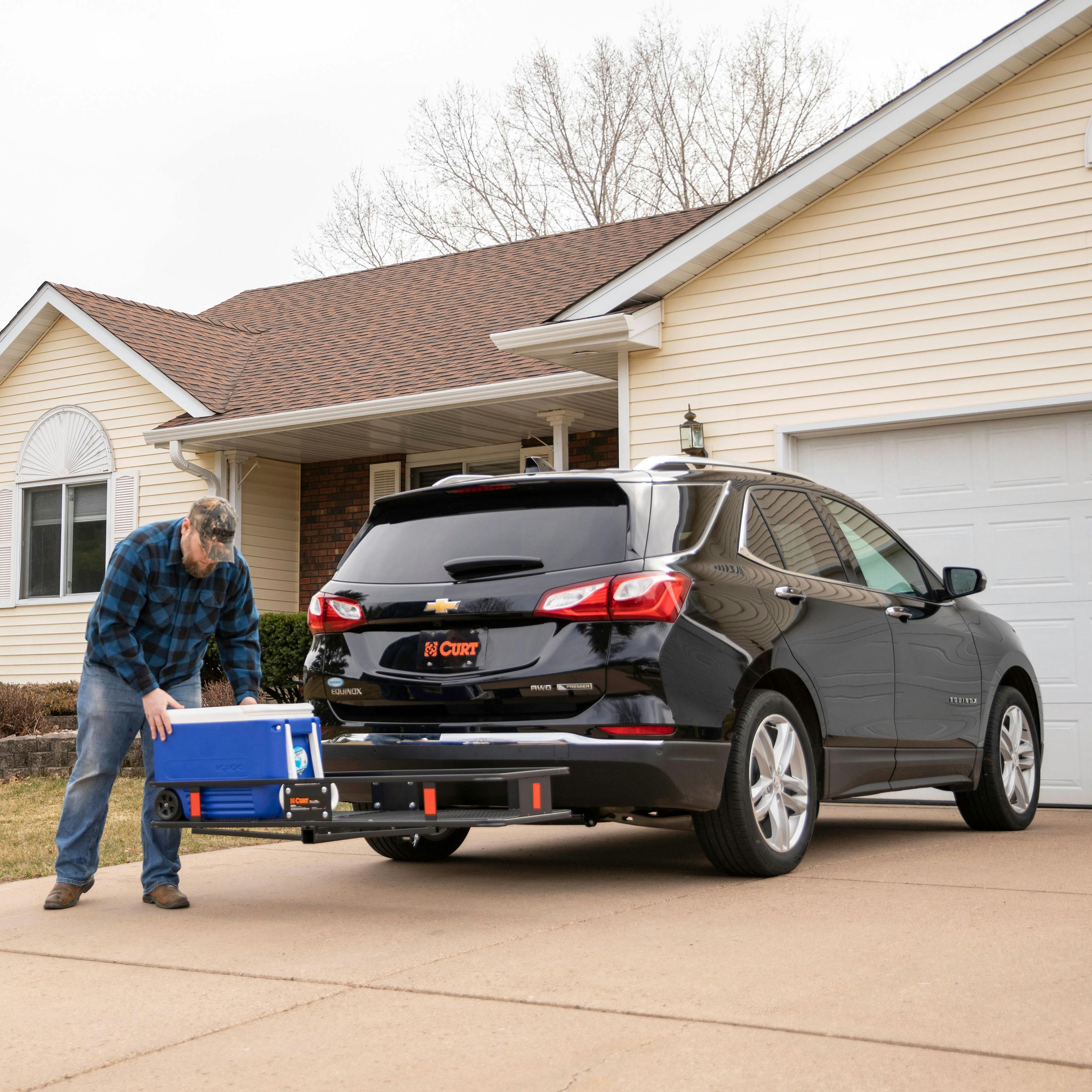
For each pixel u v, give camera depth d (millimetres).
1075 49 9023
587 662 5055
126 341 15469
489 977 3875
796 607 5797
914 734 6559
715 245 10008
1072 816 8336
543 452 14852
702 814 5371
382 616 5457
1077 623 8820
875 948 4133
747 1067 3008
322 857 6680
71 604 15844
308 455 15719
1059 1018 3328
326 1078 3025
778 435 9883
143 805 5293
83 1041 3369
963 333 9273
